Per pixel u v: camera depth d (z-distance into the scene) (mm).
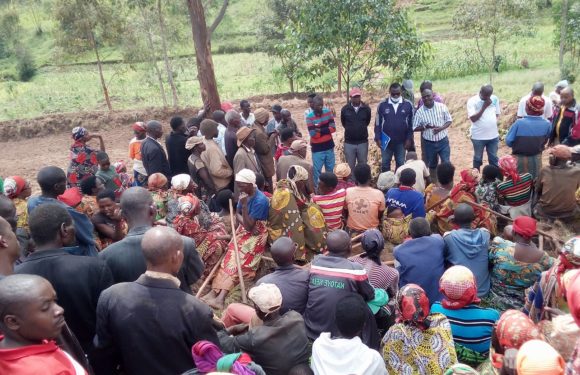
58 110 25844
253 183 6344
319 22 12664
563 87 10367
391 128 9906
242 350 4141
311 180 8125
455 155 12555
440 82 21344
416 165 8164
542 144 8281
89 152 9219
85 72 37375
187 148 8141
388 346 4207
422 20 40062
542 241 6891
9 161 15914
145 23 21188
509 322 3418
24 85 36469
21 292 2732
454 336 4418
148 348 3439
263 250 6566
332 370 3561
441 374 4043
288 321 4137
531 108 8164
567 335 3539
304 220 6688
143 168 9641
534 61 23625
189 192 6762
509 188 7359
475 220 6941
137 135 9734
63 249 3906
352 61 13062
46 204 3934
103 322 3508
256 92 25312
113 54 40406
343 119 9953
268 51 25422
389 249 6898
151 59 22484
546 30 30766
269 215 6547
